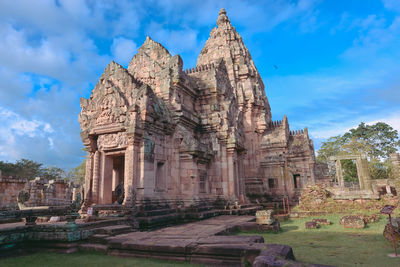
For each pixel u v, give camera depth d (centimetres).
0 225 1191
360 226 1482
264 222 1446
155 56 2433
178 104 2097
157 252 859
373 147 5850
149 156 1762
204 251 791
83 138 1914
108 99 1911
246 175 3766
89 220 1366
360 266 769
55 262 844
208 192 2236
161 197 1848
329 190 2642
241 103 3953
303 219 2089
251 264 712
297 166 3609
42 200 3316
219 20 4862
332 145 5959
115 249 932
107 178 1881
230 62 4275
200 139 2395
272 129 3941
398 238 998
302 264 588
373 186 2519
